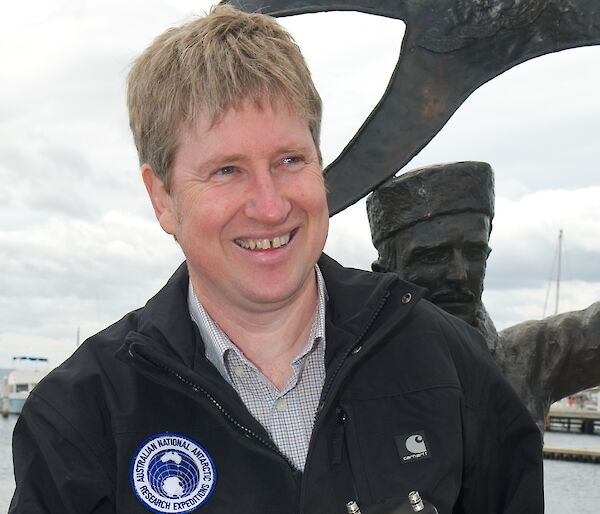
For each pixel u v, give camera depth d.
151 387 1.67
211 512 1.60
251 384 1.73
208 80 1.55
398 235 3.29
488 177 3.27
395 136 3.07
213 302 1.73
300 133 1.61
